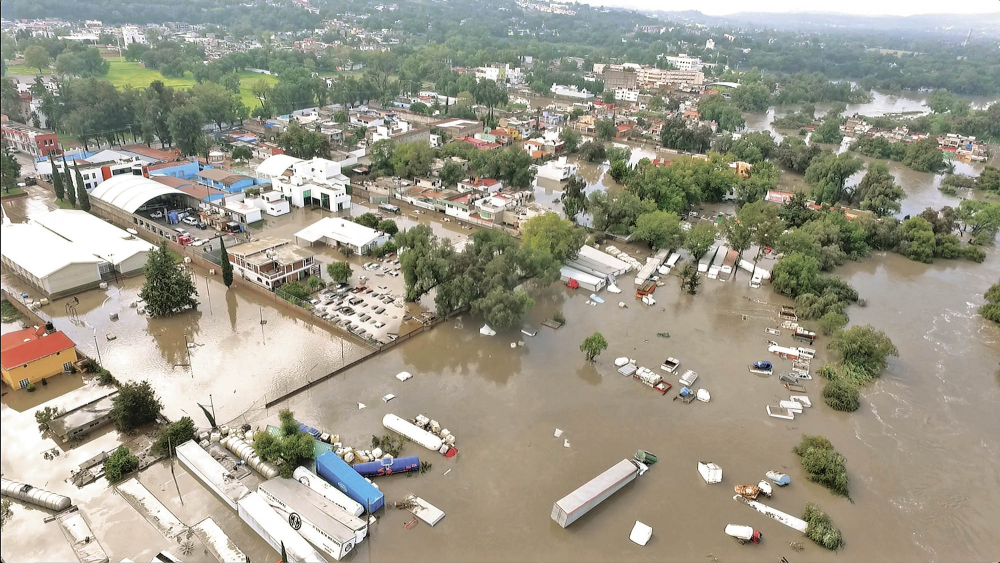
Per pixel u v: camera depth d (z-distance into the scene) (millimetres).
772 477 76062
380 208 163375
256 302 112812
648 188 164000
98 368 88938
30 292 109875
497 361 98375
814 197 184500
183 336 100250
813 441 80688
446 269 106000
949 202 198625
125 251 119688
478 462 76375
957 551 67750
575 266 131750
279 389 88125
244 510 65750
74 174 157750
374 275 124625
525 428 83062
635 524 68500
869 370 100500
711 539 67500
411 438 78938
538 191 191750
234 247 121625
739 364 101250
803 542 67750
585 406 88375
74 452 74500
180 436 75062
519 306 101688
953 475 79438
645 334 109062
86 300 109062
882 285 137125
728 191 186125
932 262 152125
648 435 83188
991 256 157500
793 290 124750
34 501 66500
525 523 67812
